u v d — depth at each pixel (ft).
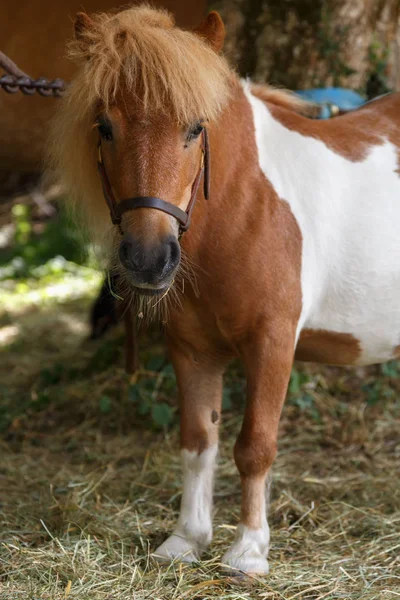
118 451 12.48
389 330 8.96
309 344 9.09
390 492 10.50
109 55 7.16
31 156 18.71
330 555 8.66
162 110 7.02
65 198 8.73
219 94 7.46
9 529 9.44
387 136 9.05
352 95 11.54
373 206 8.59
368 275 8.57
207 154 7.66
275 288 8.04
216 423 8.97
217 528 9.34
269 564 8.39
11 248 27.50
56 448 12.82
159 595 7.69
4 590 7.74
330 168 8.55
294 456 12.00
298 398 13.23
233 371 13.83
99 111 7.34
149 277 7.00
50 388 15.25
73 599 7.55
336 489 10.66
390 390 13.51
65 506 9.78
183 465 8.93
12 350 18.25
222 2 14.24
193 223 7.92
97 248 8.96
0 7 17.95
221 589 7.77
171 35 7.29
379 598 7.65
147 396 13.44
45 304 22.35
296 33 13.93
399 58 14.75
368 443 12.32
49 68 18.21
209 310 8.22
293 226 8.24
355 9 13.87
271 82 14.12
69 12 17.95
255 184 8.14
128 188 7.11
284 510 10.00
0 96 17.71
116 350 15.30
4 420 13.89
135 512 9.82
